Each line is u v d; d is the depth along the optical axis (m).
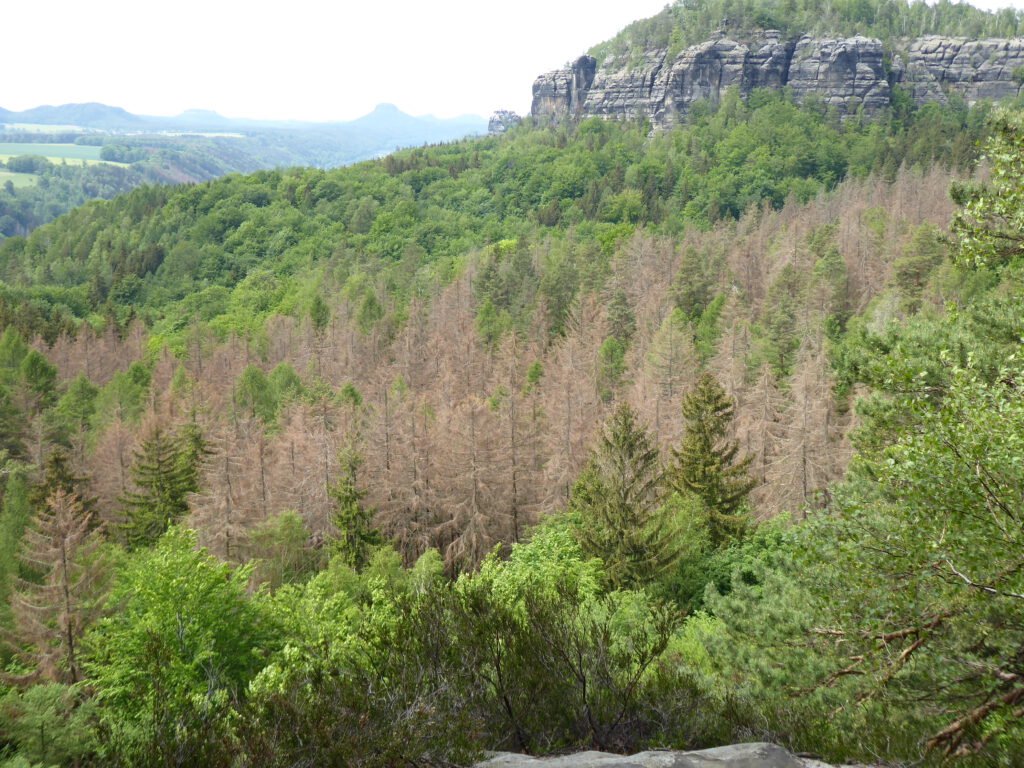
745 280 105.88
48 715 8.76
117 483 59.53
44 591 30.48
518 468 52.28
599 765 5.91
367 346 108.38
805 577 9.09
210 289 168.50
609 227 185.25
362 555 44.12
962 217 12.40
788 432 44.09
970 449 7.48
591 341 90.81
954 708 8.40
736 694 9.02
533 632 8.29
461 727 6.63
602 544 29.45
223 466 47.53
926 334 14.41
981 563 7.43
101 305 171.38
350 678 7.37
